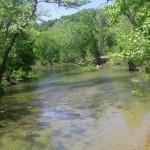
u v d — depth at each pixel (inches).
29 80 1461.6
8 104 826.2
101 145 458.6
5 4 1011.3
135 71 1502.2
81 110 701.9
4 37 1069.8
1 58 1147.3
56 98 879.1
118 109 685.9
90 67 1859.0
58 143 477.1
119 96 840.9
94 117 628.1
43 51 3371.1
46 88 1106.1
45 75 1738.4
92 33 2512.3
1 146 478.3
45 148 459.2
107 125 562.9
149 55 331.6
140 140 470.6
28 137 516.1
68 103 794.8
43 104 800.3
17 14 1045.8
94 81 1224.8
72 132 530.9
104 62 2256.4
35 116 666.2
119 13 773.9
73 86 1112.2
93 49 2442.2
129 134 502.6
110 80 1211.2
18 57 1488.7
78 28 2600.9
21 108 762.8
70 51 2822.3
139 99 776.9
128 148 441.1
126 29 1563.7
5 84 1242.6
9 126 593.3
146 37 332.5
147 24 334.3
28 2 1075.9
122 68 1768.0
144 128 529.7
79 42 2583.7
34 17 1086.4
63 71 2001.7
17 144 483.8
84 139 489.7
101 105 742.5
